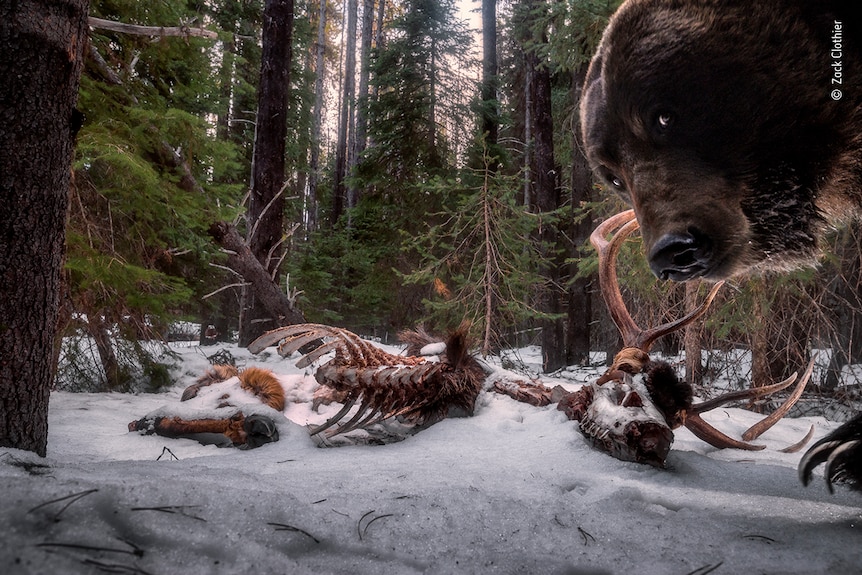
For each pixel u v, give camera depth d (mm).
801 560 1698
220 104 9750
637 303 8023
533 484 2537
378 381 3680
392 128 16406
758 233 2729
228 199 7012
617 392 3645
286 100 10203
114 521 1531
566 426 3719
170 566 1383
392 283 15117
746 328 6762
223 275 9883
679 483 2850
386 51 17250
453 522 1890
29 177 2582
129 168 5520
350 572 1523
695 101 2588
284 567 1479
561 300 14773
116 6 6156
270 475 2479
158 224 6848
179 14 6590
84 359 6566
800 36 2512
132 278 5711
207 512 1678
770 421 4117
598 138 3113
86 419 4582
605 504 2250
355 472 2643
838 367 6746
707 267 2678
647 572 1600
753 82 2539
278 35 10094
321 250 17578
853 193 2820
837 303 6785
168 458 3436
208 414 3836
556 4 9695
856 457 2182
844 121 2592
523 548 1763
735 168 2652
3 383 2553
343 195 26859
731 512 2238
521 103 21359
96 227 5832
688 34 2576
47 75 2625
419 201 14922
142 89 6512
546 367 12609
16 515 1430
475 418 4137
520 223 10148
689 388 3654
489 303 9242
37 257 2629
